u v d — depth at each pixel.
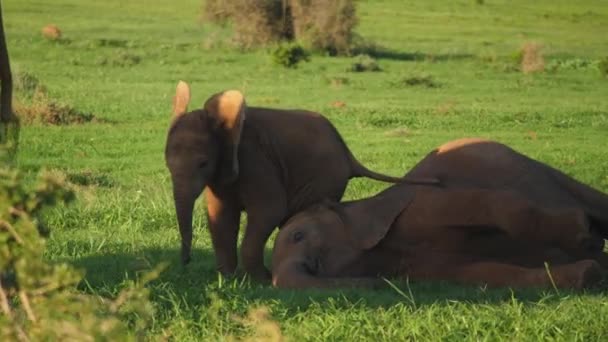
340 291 17.12
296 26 122.69
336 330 15.11
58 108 59.94
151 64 101.12
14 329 9.41
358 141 55.72
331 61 112.62
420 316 15.75
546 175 19.80
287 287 17.92
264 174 19.56
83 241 23.83
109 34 129.38
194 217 28.66
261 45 121.69
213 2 127.06
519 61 114.12
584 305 16.27
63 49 107.88
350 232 19.09
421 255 19.05
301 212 19.83
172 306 16.05
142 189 35.66
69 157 47.81
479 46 139.38
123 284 17.22
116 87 81.19
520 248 19.03
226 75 94.94
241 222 28.17
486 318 15.65
